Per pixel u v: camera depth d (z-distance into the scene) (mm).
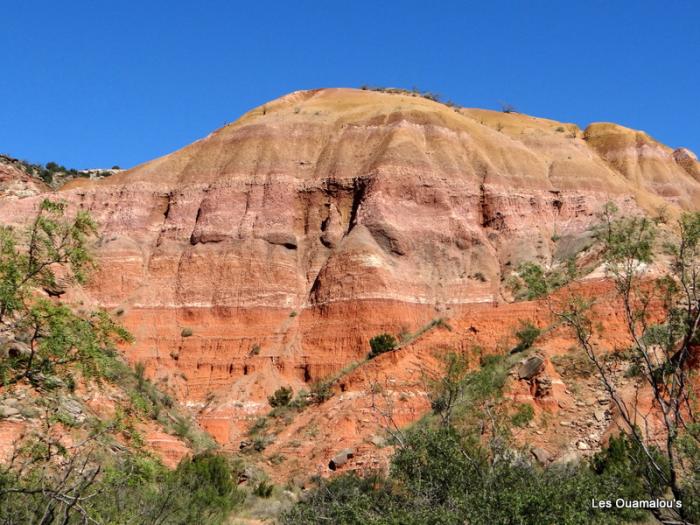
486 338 53875
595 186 86625
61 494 17875
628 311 24953
